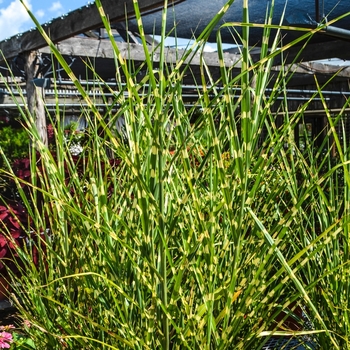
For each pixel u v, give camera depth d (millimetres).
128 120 1188
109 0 4637
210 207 1069
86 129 1425
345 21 6086
